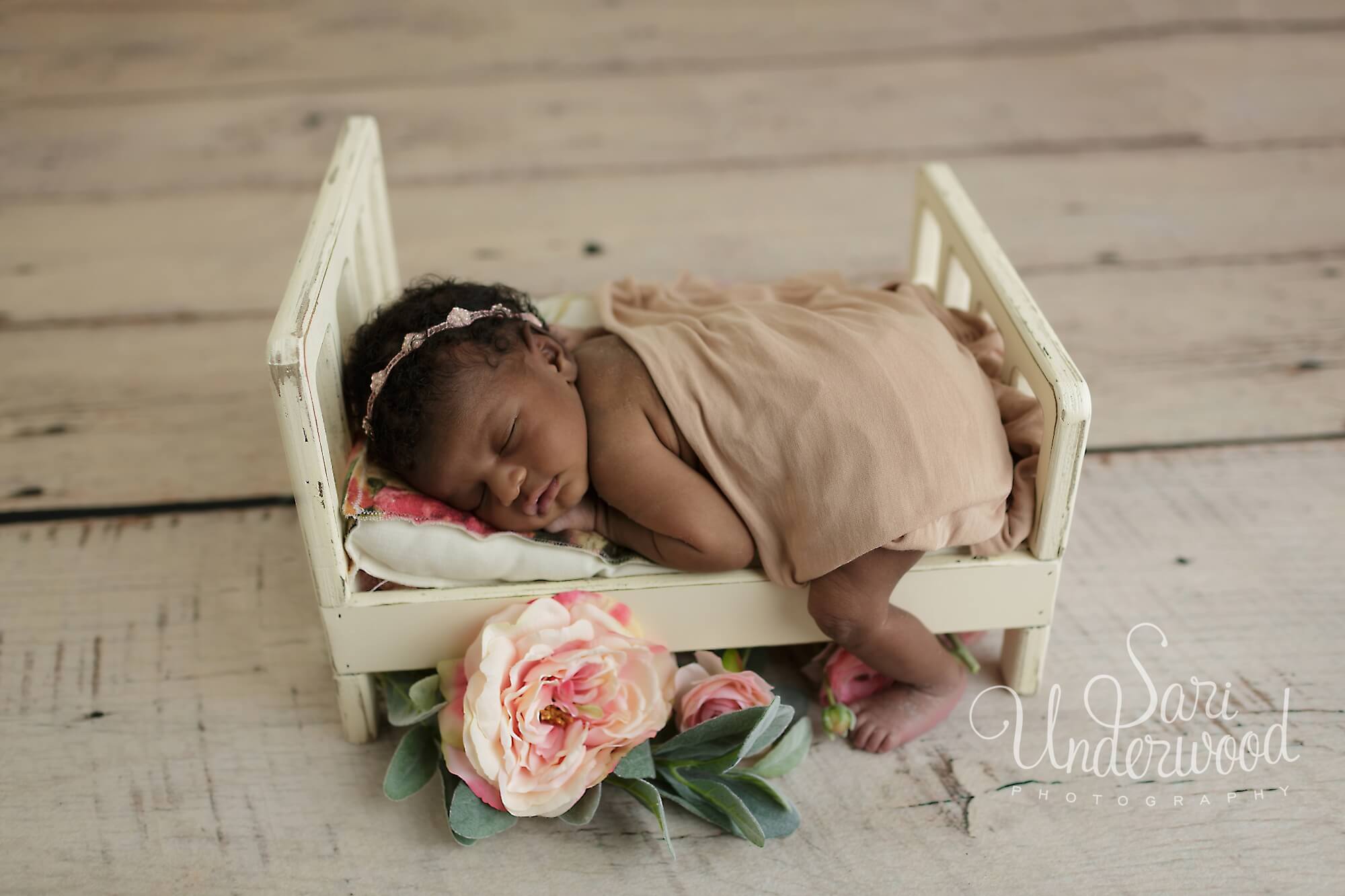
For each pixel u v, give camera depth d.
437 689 1.25
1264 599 1.53
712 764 1.22
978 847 1.24
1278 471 1.74
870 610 1.24
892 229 2.32
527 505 1.23
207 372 1.98
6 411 1.88
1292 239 2.26
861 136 2.61
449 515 1.25
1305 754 1.33
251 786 1.32
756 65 2.86
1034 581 1.29
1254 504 1.68
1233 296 2.11
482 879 1.22
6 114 2.65
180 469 1.78
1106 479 1.74
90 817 1.28
